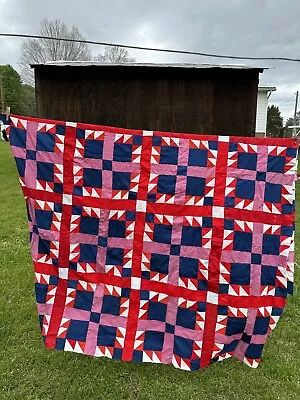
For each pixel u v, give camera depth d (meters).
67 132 2.14
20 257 4.00
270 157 2.09
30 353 2.45
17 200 6.66
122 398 2.10
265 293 2.14
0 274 3.58
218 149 2.12
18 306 3.03
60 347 2.20
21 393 2.10
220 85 4.05
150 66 3.97
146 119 4.19
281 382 2.24
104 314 2.25
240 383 2.22
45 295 2.26
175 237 2.17
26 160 2.16
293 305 3.11
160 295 2.22
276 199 2.10
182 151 2.13
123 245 2.21
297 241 4.56
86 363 2.38
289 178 2.09
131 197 2.17
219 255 2.13
